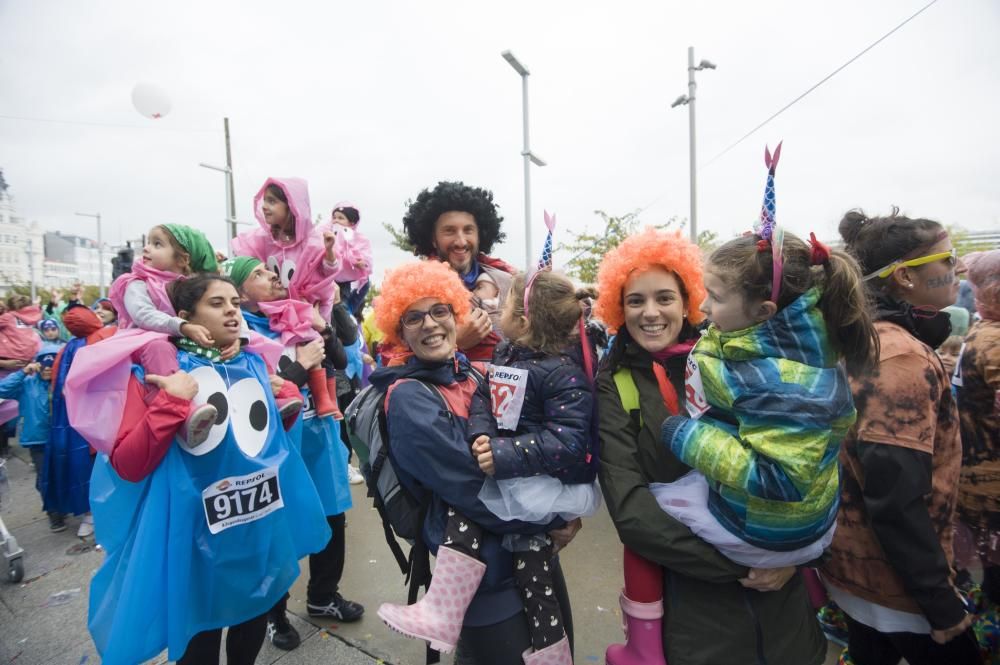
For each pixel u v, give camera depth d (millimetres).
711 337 1442
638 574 1570
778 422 1231
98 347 1677
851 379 1595
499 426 1576
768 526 1308
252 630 1947
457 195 2473
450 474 1516
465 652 1708
